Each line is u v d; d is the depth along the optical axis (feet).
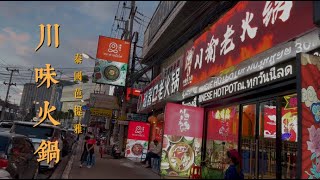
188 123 34.86
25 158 31.14
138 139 57.57
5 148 29.71
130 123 57.98
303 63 22.93
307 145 21.63
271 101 28.32
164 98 49.19
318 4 17.65
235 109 33.45
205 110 39.60
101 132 125.18
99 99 85.97
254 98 30.60
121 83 55.83
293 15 20.27
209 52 32.07
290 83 24.90
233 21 27.66
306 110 22.17
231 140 33.22
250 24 25.09
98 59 54.75
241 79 31.63
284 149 26.45
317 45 25.29
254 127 29.94
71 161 45.39
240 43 26.23
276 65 26.68
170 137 34.01
